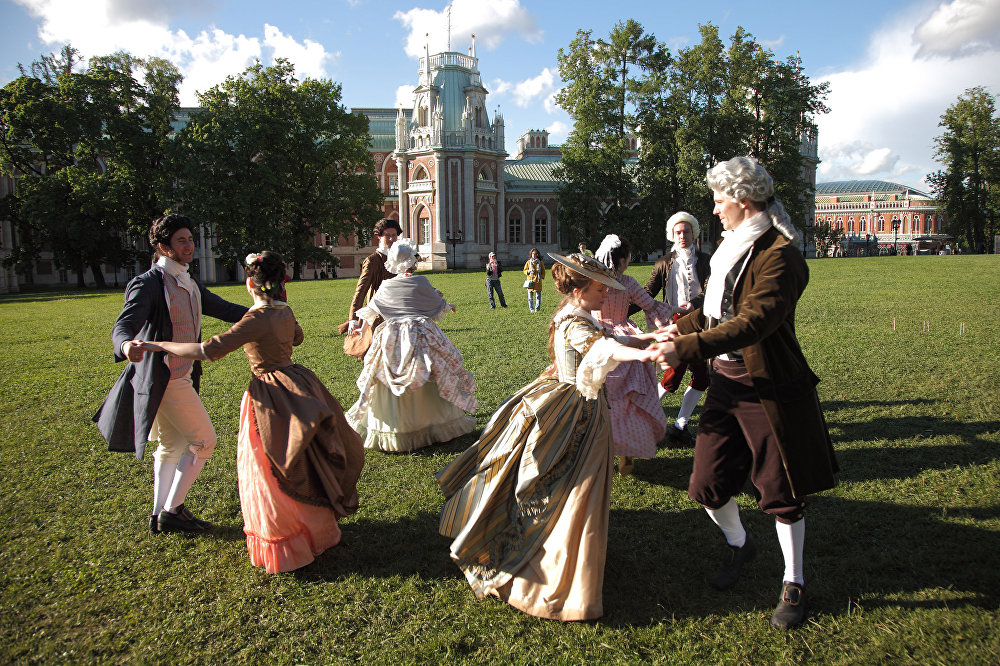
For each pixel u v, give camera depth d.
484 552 3.21
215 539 3.90
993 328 9.84
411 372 5.33
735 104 42.81
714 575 3.27
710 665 2.62
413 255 5.69
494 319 14.07
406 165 60.62
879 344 8.95
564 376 3.25
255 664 2.70
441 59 60.56
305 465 3.46
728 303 2.99
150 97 42.84
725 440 3.07
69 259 43.25
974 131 54.25
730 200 2.86
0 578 3.42
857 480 4.37
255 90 41.00
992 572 3.18
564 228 46.88
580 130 44.81
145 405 3.60
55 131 40.53
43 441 5.88
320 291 26.08
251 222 39.81
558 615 2.92
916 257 38.47
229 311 4.27
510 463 3.23
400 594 3.22
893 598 3.02
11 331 14.81
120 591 3.30
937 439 5.02
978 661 2.55
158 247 3.95
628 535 3.79
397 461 5.24
